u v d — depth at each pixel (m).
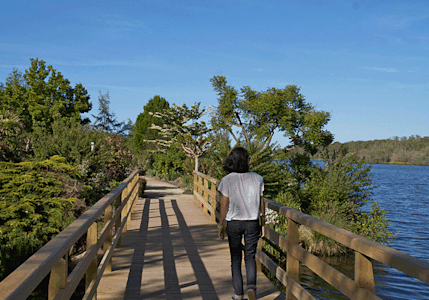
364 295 2.44
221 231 3.96
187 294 4.44
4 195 6.91
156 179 38.59
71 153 12.70
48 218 7.05
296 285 3.66
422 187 48.72
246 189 3.79
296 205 13.62
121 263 5.67
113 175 16.58
